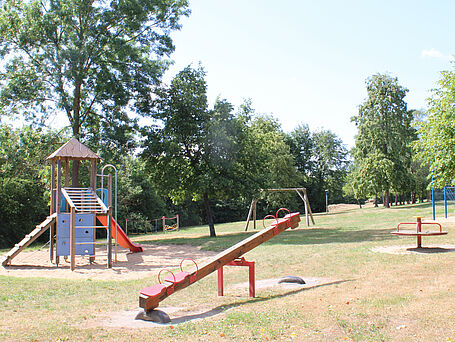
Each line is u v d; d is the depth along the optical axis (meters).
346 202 83.44
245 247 8.04
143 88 25.66
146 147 26.75
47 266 15.40
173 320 6.38
